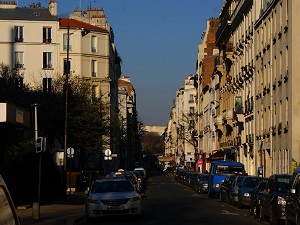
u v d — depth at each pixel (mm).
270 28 47094
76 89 56469
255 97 53031
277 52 44469
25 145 32406
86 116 53844
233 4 67875
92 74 79500
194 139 115750
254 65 53500
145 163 159250
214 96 86500
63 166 41156
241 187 29812
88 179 49344
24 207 28906
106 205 22859
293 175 18344
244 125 59219
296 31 39688
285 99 41719
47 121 51500
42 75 76000
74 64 77688
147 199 39625
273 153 45688
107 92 76375
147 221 22672
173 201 37031
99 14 90250
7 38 75812
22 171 31766
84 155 60375
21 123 25750
